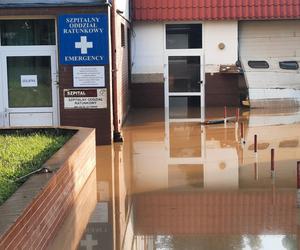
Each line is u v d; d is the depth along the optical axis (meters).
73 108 12.96
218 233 6.99
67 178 7.57
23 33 13.19
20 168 7.29
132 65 20.30
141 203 8.41
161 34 20.27
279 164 10.78
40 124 13.34
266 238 6.78
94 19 12.70
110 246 6.53
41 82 13.27
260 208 8.04
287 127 15.22
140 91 20.48
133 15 19.95
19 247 5.05
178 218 7.66
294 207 8.05
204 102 20.47
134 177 10.03
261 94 19.81
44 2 12.64
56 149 8.73
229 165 10.81
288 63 20.14
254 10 20.02
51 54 13.17
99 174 10.28
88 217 7.68
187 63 20.45
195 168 10.65
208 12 19.98
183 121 16.78
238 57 20.36
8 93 13.30
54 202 6.68
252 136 13.93
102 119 12.99
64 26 12.71
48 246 6.36
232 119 16.94
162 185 9.45
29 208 5.44
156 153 12.16
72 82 12.88
